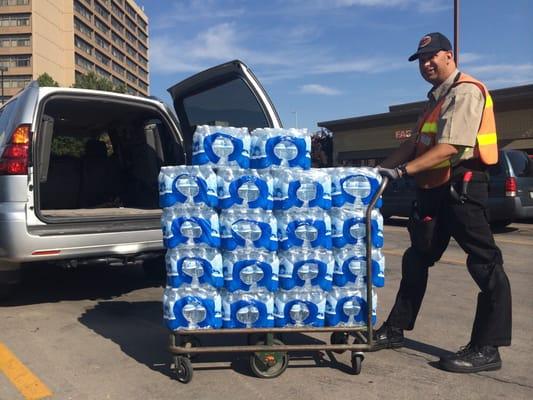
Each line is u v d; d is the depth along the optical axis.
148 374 3.35
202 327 3.18
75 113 5.93
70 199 6.39
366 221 3.21
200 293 3.19
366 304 3.28
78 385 3.19
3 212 4.26
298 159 3.25
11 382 3.24
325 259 3.22
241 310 3.19
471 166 3.37
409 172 3.24
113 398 3.02
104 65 116.31
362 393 3.06
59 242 4.42
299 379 3.26
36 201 4.36
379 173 3.28
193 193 3.17
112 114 6.00
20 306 4.98
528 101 21.83
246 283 3.18
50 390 3.12
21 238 4.27
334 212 3.26
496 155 3.36
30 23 88.88
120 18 126.25
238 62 4.52
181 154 5.48
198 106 5.07
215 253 3.20
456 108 3.25
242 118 4.65
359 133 30.55
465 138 3.20
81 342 3.95
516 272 6.54
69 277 6.37
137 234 4.79
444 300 5.15
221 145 3.21
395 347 3.80
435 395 3.04
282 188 3.18
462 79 3.38
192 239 3.17
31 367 3.47
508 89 26.00
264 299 3.20
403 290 3.78
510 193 10.09
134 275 6.50
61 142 6.97
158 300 5.24
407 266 3.75
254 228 3.17
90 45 109.00
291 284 3.20
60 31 98.44
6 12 89.12
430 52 3.42
